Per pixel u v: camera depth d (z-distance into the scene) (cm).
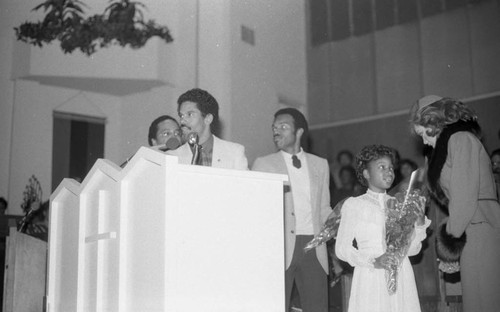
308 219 357
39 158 876
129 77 865
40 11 862
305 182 365
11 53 864
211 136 318
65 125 905
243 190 240
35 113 877
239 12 880
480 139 308
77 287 279
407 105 911
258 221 242
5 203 816
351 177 908
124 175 244
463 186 286
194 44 872
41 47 854
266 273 241
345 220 287
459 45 869
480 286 284
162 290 212
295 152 375
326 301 344
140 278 229
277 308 242
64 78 865
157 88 895
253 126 878
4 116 857
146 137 902
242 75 872
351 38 964
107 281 254
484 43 848
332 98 976
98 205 265
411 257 420
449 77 876
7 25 866
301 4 988
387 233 272
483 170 294
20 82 868
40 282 396
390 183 293
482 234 286
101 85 895
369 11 950
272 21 932
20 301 388
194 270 222
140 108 914
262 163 374
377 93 936
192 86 866
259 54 905
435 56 890
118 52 866
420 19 905
